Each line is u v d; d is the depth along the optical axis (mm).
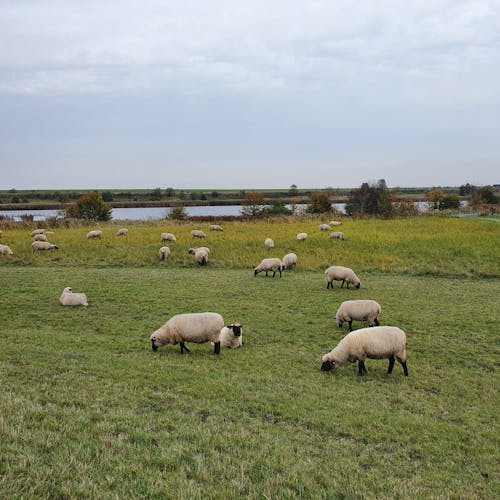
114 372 10039
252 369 11344
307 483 5750
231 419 7930
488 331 15586
